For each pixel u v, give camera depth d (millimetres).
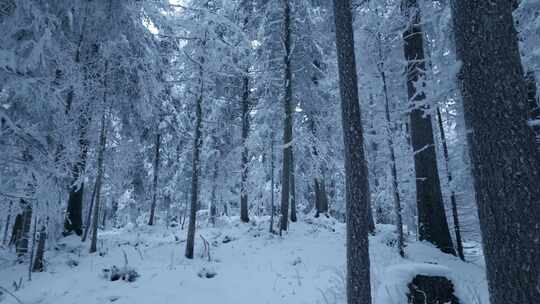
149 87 11383
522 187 3316
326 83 15422
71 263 10750
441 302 6113
